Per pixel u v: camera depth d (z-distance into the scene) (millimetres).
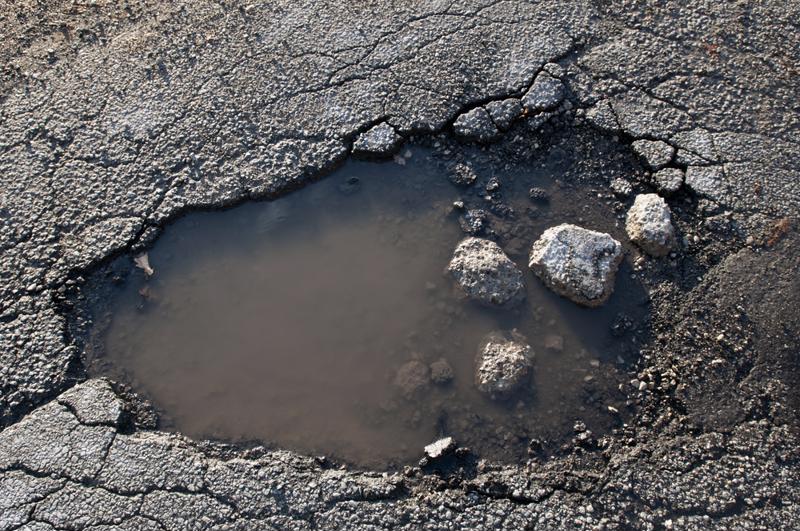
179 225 3229
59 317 2994
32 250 3123
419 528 2543
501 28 3613
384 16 3691
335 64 3545
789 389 2775
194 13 3775
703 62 3514
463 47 3557
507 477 2662
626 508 2570
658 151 3281
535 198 3264
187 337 3016
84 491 2621
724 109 3385
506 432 2781
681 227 3139
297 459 2719
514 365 2854
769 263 3027
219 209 3254
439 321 3018
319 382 2904
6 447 2709
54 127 3447
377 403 2855
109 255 3125
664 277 3047
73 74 3615
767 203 3152
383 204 3279
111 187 3264
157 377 2922
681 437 2713
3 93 3582
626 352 2922
